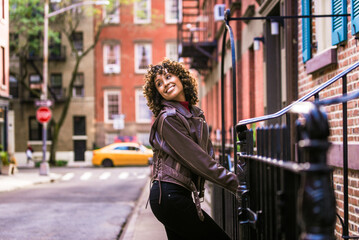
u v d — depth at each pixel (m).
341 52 5.38
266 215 2.31
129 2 37.31
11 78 38.44
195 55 20.52
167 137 3.06
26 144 38.44
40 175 22.33
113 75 39.53
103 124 39.38
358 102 4.78
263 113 10.24
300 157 1.82
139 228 7.46
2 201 12.22
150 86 3.49
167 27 39.81
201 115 3.40
